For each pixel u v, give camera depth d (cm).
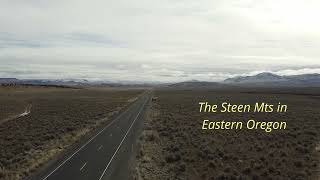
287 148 3559
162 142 4128
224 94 18575
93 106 10150
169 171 2834
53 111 8350
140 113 7944
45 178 2666
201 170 2831
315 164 2856
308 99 12769
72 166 3025
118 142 4206
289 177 2522
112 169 2903
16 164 3067
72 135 4738
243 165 2911
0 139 4400
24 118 6862
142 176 2686
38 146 3894
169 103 11188
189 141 4009
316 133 4469
